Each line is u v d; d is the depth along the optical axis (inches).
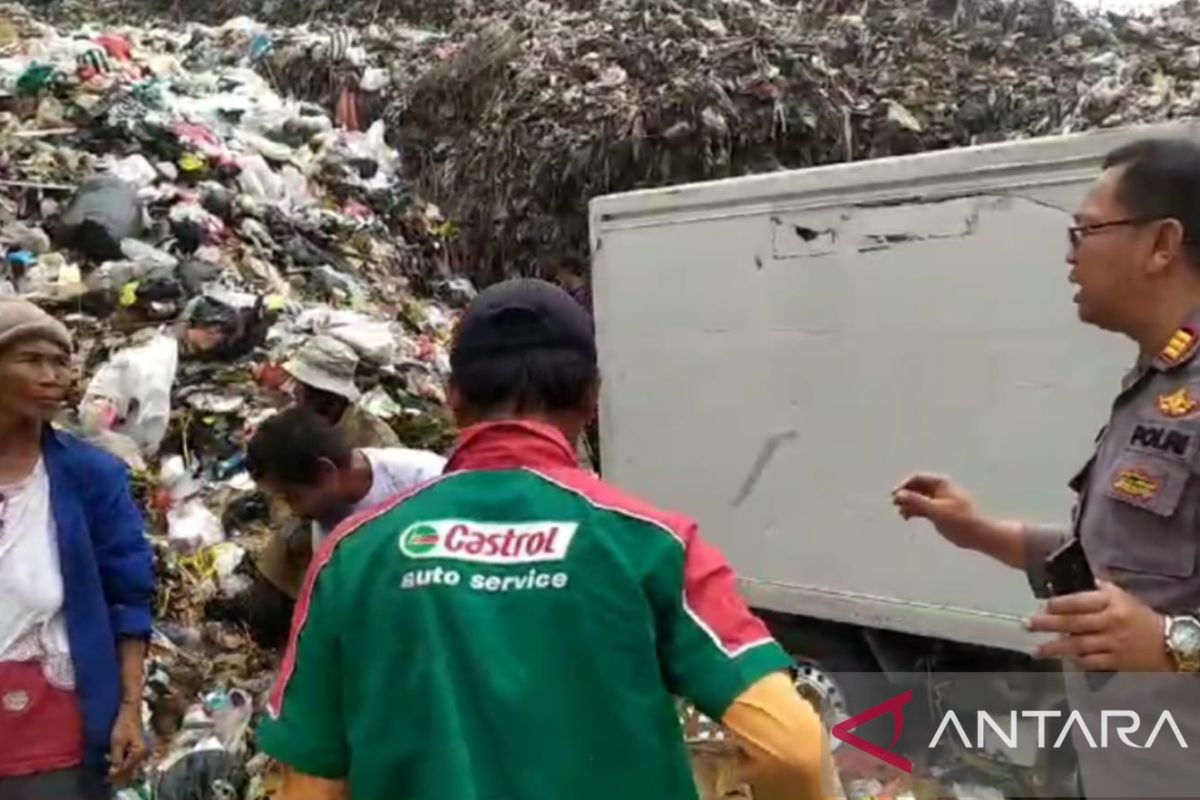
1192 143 78.3
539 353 74.6
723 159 480.4
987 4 605.3
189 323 290.2
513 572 68.1
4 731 122.5
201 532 237.5
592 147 478.9
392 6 652.1
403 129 529.7
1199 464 72.9
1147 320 78.1
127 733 130.0
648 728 66.1
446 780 64.6
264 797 176.6
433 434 286.8
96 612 126.9
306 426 135.0
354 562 71.2
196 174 366.6
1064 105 514.6
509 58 522.3
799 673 160.1
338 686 71.0
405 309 380.5
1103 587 71.3
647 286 222.8
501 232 486.0
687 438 216.4
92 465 129.9
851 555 188.2
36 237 309.4
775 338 199.0
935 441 176.9
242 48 566.6
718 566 69.2
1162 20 605.6
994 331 168.6
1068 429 160.9
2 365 123.3
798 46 529.7
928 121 519.5
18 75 382.6
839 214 187.6
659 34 532.4
